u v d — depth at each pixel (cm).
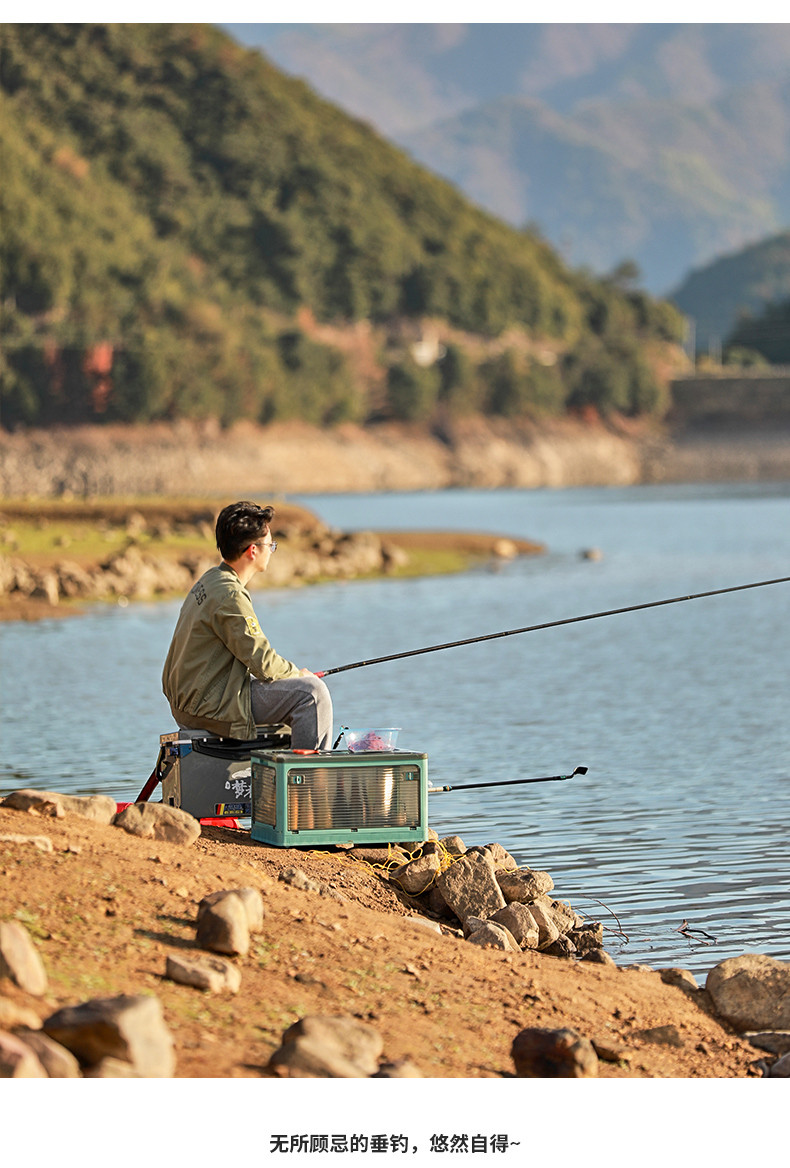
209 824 1841
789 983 1462
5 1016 1025
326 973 1317
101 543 8675
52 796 1596
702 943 1784
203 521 10006
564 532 14300
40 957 1177
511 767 2962
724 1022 1456
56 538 8719
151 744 3209
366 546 9450
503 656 5022
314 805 1775
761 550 11231
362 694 4100
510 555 10644
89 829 1553
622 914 1908
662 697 4028
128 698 3956
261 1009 1198
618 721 3584
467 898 1719
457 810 2561
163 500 10788
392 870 1797
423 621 6172
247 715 1852
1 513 9844
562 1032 1220
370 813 1797
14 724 3494
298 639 5472
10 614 6381
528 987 1410
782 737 3319
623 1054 1270
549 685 4291
